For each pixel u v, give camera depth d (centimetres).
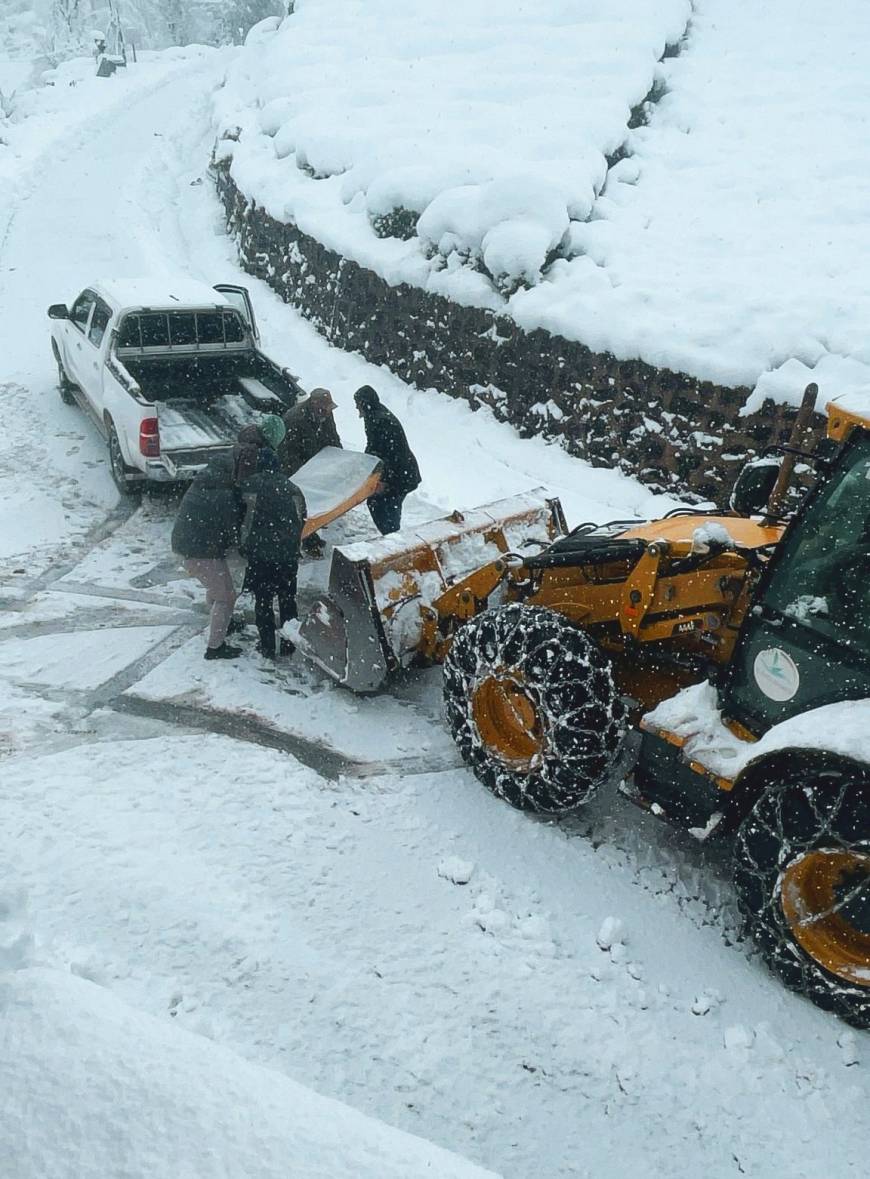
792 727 353
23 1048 223
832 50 1783
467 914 404
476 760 480
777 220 1250
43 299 1333
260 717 539
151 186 2062
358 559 531
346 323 1291
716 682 420
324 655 564
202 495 562
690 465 907
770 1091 337
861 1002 352
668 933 404
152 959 360
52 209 1798
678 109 1622
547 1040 349
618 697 437
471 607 545
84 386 932
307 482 693
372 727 539
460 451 1015
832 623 373
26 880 393
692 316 949
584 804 478
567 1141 313
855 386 830
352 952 379
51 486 846
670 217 1272
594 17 1858
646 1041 352
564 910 411
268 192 1579
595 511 889
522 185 1109
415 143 1415
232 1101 215
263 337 1367
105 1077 217
